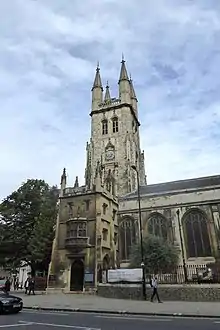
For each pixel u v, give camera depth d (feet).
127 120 231.91
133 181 210.59
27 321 44.42
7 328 37.40
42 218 151.43
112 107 241.14
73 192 145.48
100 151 226.17
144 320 46.11
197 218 144.66
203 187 150.20
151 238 126.21
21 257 149.59
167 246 124.16
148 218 153.99
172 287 82.33
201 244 139.03
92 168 220.43
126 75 254.68
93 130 239.09
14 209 158.51
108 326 39.52
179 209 148.97
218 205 142.00
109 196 152.56
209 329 36.88
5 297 57.82
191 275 108.06
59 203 146.61
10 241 148.77
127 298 88.12
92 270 122.11
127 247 151.94
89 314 55.52
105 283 101.81
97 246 126.52
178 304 69.87
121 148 219.41
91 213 136.05
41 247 141.59
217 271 107.24
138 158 245.24
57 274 129.18
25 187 164.76
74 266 130.72
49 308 65.57
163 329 37.04
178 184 171.42
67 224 138.00
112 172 209.46
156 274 105.81
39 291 128.57
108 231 142.61
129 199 163.63
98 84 261.03
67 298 94.89
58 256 133.39
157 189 171.83
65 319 47.24
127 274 95.61
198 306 64.34
